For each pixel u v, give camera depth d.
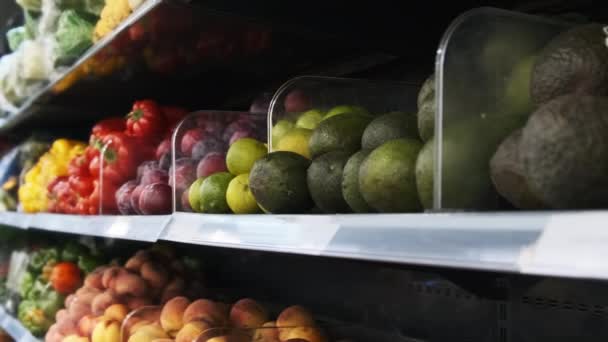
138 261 2.06
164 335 1.58
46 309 2.45
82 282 2.52
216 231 1.18
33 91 2.69
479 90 0.76
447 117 0.74
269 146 1.35
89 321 1.88
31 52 2.59
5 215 3.09
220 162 1.48
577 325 1.15
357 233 0.82
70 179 2.26
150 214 1.67
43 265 2.81
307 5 1.36
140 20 1.41
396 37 1.44
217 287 2.38
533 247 0.60
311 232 0.92
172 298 1.80
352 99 1.43
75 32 2.17
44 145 3.29
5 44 3.77
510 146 0.68
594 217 0.56
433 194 0.76
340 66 1.88
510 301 1.28
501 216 0.65
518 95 0.79
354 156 0.94
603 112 0.60
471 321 1.37
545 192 0.63
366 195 0.87
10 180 3.44
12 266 3.20
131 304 1.90
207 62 1.86
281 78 2.11
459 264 0.66
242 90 2.34
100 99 2.53
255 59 1.81
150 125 2.11
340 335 1.46
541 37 0.82
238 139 1.50
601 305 1.11
